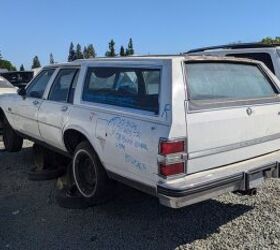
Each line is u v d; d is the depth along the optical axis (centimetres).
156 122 420
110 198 536
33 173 666
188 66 448
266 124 491
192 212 527
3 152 854
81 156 536
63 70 616
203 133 424
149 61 457
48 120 622
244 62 512
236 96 480
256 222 490
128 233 479
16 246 458
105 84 516
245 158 470
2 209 559
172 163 406
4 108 803
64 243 461
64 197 554
